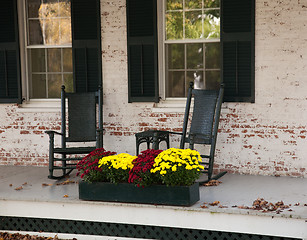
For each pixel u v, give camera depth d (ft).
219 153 18.95
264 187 16.31
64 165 18.66
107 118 20.22
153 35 19.26
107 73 20.07
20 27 20.94
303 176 17.95
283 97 17.95
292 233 12.87
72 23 20.08
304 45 17.53
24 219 15.75
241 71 18.29
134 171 14.11
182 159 13.85
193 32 19.29
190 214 13.82
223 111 18.69
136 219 14.38
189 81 19.54
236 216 13.39
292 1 17.52
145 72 19.51
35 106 21.07
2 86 21.09
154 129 19.70
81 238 15.05
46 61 21.04
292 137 17.97
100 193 14.71
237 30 18.20
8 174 19.30
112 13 19.77
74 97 19.40
